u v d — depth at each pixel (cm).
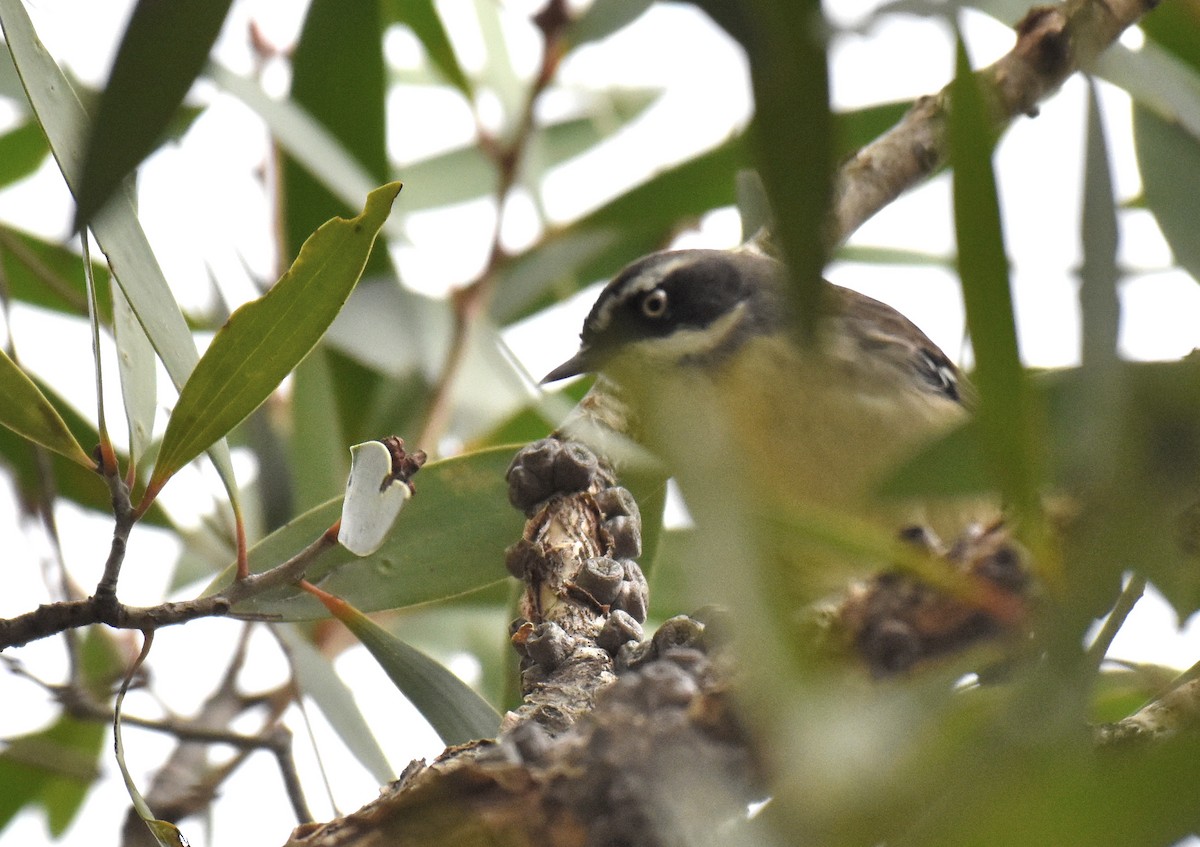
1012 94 273
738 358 275
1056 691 158
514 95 281
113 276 269
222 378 269
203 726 276
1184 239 273
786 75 161
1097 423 171
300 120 276
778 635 161
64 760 277
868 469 275
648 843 215
